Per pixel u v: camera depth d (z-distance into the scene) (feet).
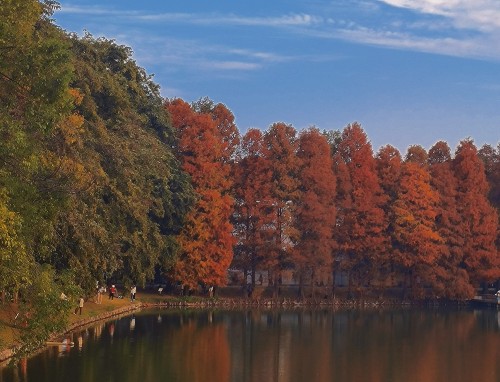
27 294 80.28
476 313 235.20
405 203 261.65
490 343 152.76
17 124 75.20
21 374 99.09
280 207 251.39
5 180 74.28
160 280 246.88
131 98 210.59
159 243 185.57
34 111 77.05
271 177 254.27
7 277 74.79
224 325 177.27
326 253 250.57
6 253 70.95
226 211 236.63
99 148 149.07
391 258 261.65
